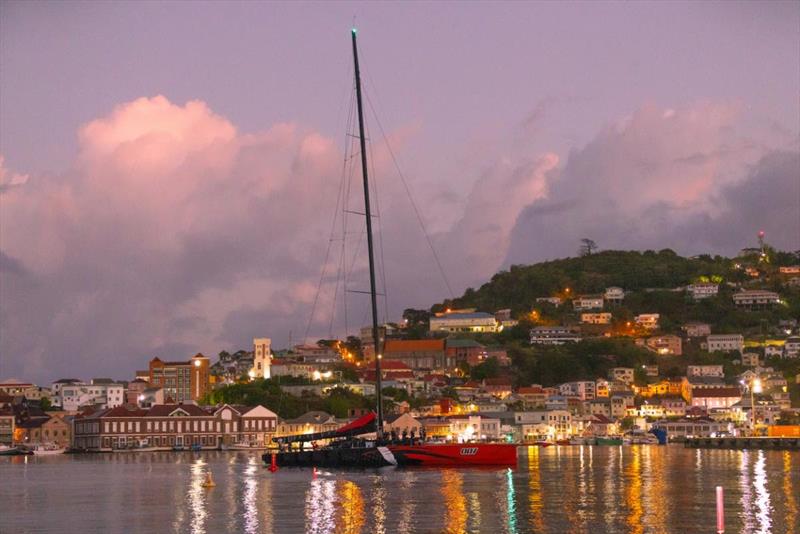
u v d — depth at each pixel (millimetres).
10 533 95562
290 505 112562
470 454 175875
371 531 91000
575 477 151500
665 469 175375
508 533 88625
